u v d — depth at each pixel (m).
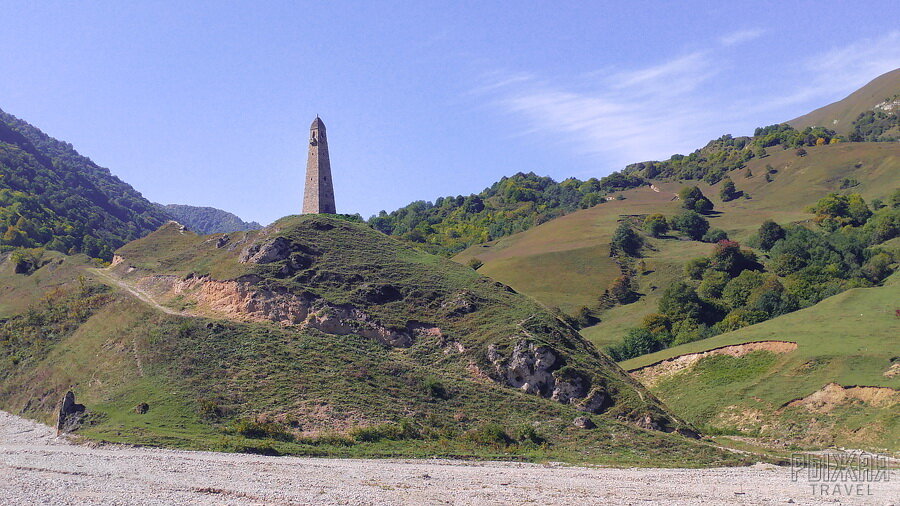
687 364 117.62
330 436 69.44
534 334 92.31
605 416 82.62
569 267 193.25
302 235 112.31
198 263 116.62
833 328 112.12
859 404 89.94
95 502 44.19
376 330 93.81
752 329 123.88
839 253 183.38
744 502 51.38
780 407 95.50
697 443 77.12
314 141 131.25
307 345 87.38
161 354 84.25
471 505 47.94
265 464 59.16
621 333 153.88
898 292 120.56
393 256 113.25
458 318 97.81
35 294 121.44
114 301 106.31
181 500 45.72
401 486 52.88
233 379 78.88
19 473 52.59
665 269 189.62
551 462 67.56
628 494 53.31
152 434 67.19
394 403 78.19
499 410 80.56
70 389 84.19
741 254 185.12
